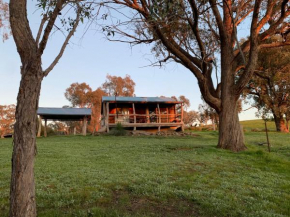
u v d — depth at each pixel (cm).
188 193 479
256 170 726
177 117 2720
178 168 698
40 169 664
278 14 1126
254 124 4588
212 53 1015
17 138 275
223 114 1076
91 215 369
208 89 1116
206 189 518
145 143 1380
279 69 1922
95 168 687
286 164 812
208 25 1089
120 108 2542
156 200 447
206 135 2233
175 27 977
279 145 1330
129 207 414
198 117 4834
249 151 990
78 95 4681
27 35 279
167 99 2569
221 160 834
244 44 1152
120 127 2145
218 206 422
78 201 425
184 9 809
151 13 594
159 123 2400
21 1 279
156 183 540
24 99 276
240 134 1060
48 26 276
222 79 1100
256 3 914
